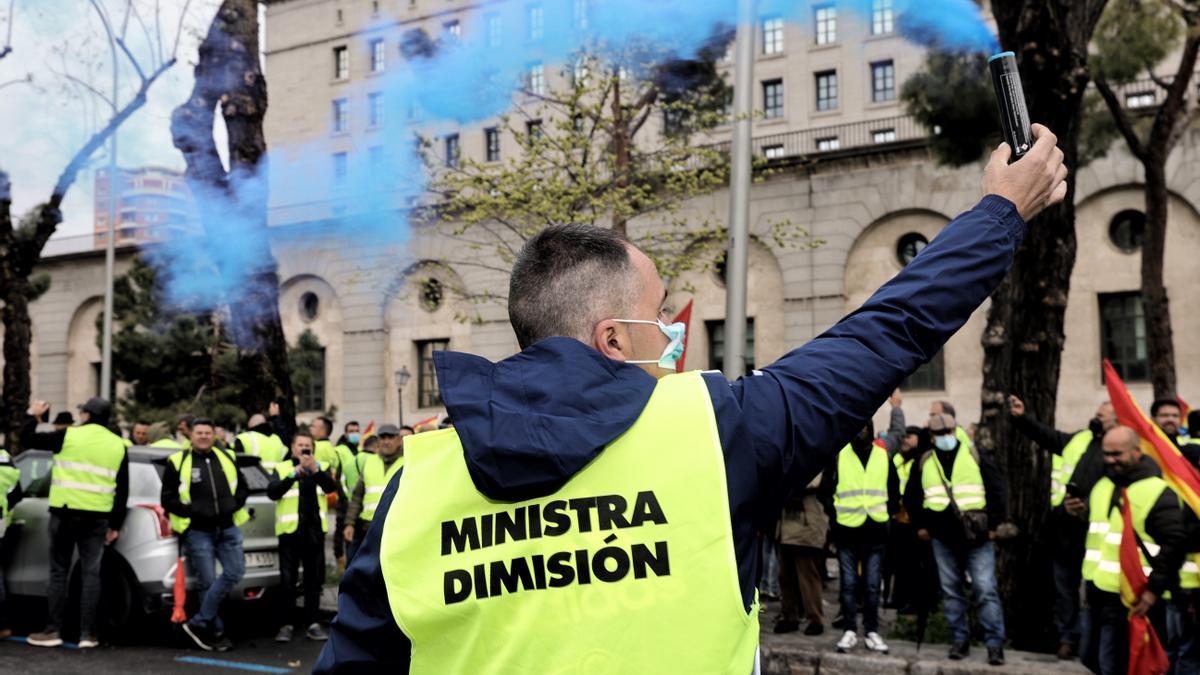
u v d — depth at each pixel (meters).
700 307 30.56
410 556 1.49
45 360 39.41
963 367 27.86
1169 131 16.41
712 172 14.83
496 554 1.44
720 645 1.37
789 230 29.64
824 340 1.54
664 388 1.50
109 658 8.55
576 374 1.48
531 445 1.42
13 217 15.60
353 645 1.49
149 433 12.84
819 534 9.23
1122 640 6.01
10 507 9.02
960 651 8.07
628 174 14.21
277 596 9.62
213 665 8.39
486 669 1.40
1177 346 25.48
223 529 8.89
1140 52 15.95
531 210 13.47
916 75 16.08
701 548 1.39
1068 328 26.94
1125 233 26.44
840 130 38.28
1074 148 8.73
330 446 13.34
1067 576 8.55
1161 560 5.66
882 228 28.95
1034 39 8.37
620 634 1.38
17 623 10.14
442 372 1.52
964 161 16.19
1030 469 8.91
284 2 25.77
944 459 8.19
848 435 1.48
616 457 1.44
